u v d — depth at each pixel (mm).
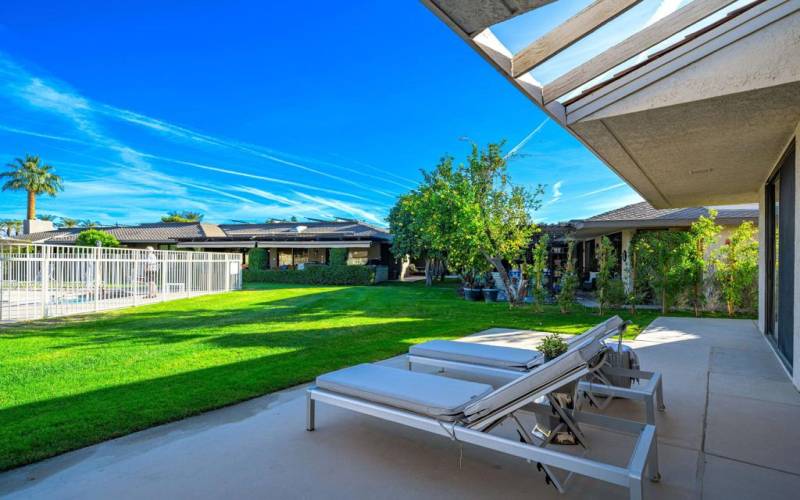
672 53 4137
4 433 3779
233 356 6875
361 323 10664
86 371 5930
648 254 12617
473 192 13852
